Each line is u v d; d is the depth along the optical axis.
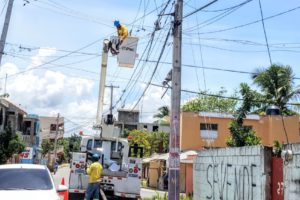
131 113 80.88
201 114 39.47
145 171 56.00
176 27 14.95
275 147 12.03
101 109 22.58
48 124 101.44
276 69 37.34
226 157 14.70
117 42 16.88
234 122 29.11
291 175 10.02
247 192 12.53
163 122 60.91
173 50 14.91
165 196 23.33
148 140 58.06
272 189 11.13
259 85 38.00
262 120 38.84
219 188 15.45
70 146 23.23
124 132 64.88
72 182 19.77
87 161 20.23
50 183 11.24
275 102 36.72
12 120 46.81
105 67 22.34
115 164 20.30
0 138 29.86
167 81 15.50
